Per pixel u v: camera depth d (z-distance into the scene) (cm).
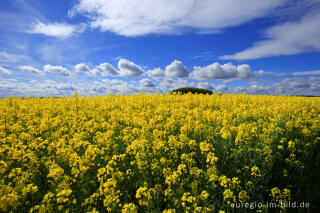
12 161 472
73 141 582
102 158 493
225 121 689
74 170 414
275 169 448
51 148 550
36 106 1148
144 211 331
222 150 540
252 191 358
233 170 439
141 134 614
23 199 350
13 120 920
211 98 1445
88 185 411
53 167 412
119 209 320
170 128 717
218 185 376
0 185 333
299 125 666
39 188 408
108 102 1379
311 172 408
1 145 564
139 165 422
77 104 1278
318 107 1135
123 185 401
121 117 921
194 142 509
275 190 337
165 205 358
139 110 1067
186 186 379
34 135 744
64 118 927
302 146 538
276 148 537
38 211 327
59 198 321
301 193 352
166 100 1418
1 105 1169
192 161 419
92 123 836
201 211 303
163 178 425
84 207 352
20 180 386
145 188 324
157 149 511
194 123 674
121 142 629
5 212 314
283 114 879
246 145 528
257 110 951
